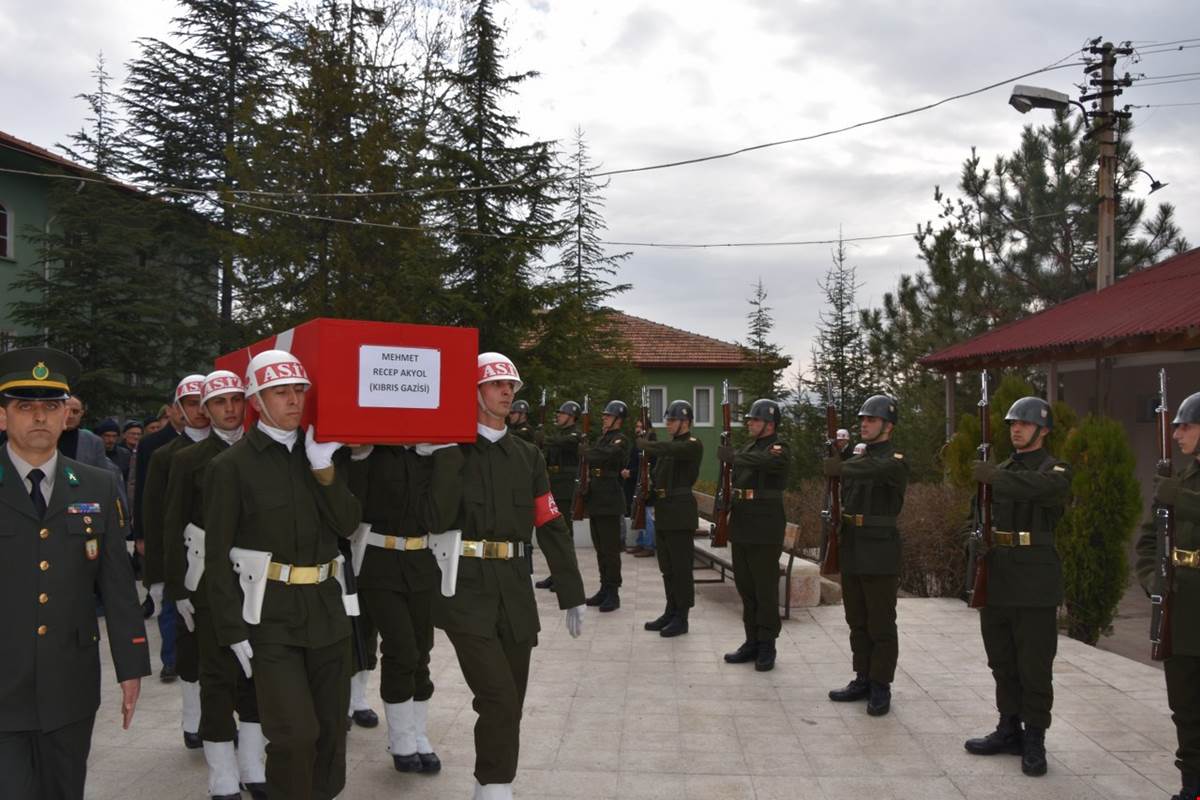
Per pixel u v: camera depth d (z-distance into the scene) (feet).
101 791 15.75
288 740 11.78
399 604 16.38
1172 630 14.62
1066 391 56.03
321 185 51.93
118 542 11.66
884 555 19.76
